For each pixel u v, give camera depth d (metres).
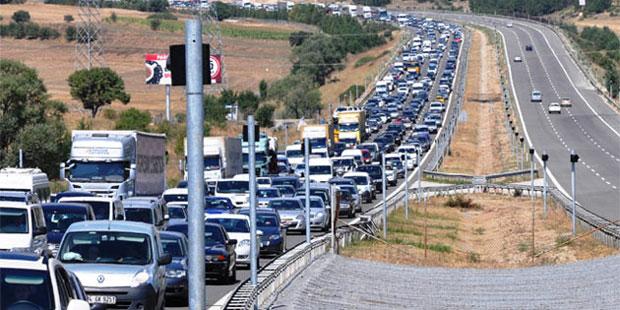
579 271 107.06
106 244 56.44
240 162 190.88
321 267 96.25
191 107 35.00
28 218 70.94
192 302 35.28
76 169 129.75
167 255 57.38
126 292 53.53
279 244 103.88
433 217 175.38
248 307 58.09
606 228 137.00
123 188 129.38
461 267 119.38
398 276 104.31
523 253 134.12
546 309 90.81
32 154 192.25
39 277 37.03
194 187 35.16
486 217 179.88
